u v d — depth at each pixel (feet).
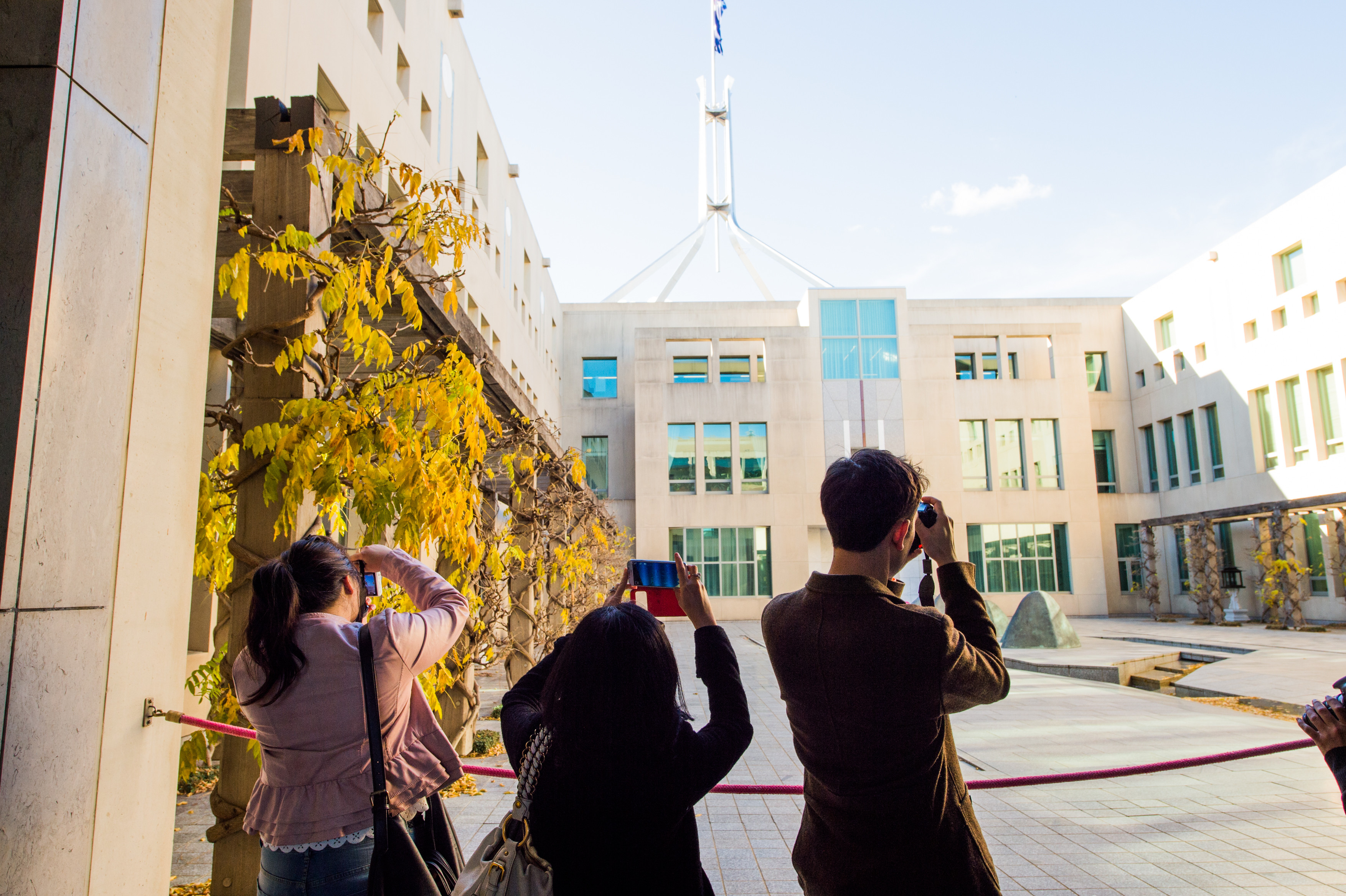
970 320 105.50
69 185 5.54
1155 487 95.55
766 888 12.46
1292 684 33.09
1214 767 20.43
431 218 11.94
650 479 88.99
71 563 5.61
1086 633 65.46
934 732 4.89
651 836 4.37
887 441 89.66
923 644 4.79
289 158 10.52
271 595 5.88
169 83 6.89
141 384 6.48
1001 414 90.58
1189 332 87.71
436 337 15.90
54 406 5.40
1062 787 18.56
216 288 13.26
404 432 10.52
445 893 6.24
